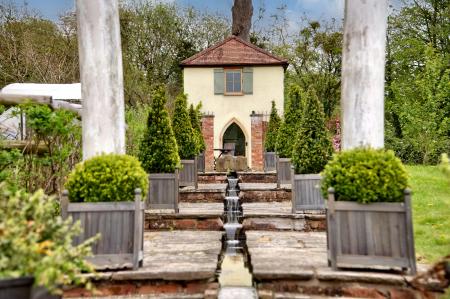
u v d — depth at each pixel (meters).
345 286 4.06
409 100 18.70
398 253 4.08
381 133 5.30
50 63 20.05
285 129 10.83
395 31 25.08
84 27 5.41
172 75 28.38
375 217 4.17
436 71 17.20
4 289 2.74
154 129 7.50
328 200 4.29
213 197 9.27
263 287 4.18
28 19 22.20
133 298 4.08
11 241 2.83
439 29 22.81
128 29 26.77
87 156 5.42
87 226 4.27
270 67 20.41
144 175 4.71
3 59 19.94
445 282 3.79
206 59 20.50
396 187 4.21
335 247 4.23
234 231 7.00
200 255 5.07
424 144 16.70
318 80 26.03
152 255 5.08
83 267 3.25
